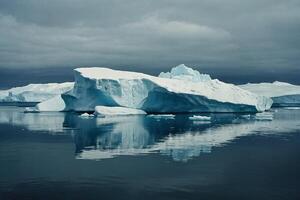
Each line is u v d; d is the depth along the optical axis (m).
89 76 89.88
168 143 40.50
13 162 29.80
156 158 31.45
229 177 24.98
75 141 42.06
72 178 24.64
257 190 22.11
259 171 26.81
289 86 156.12
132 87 91.81
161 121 69.19
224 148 36.91
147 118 76.62
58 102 109.50
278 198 20.73
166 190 22.03
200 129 55.22
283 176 25.31
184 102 87.88
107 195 21.11
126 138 44.78
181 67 110.00
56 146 38.25
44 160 30.62
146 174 25.72
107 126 59.72
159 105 89.75
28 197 20.86
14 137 45.81
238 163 29.48
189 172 26.33
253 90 155.38
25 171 26.67
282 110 119.25
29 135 47.94
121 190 22.02
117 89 89.75
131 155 32.94
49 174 25.73
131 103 91.19
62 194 21.33
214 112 92.25
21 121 71.06
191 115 85.88
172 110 90.81
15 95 173.50
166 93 84.81
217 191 21.86
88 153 34.00
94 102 93.38
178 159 31.02
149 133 49.94
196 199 20.53
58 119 75.50
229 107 90.50
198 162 29.80
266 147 37.59
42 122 68.31
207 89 91.12
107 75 93.38
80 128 56.69
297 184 23.33
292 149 36.16
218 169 27.31
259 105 97.75
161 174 25.72
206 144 39.69
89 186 22.84
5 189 22.28
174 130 53.75
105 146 38.28
